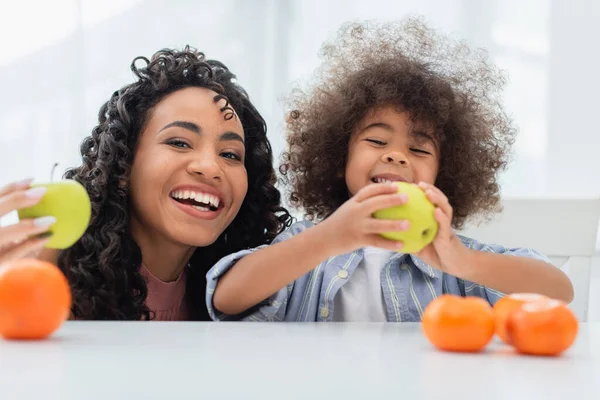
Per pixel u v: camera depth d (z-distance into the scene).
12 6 2.62
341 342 0.68
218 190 1.30
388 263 1.29
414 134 1.35
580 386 0.49
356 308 1.27
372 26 2.05
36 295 0.65
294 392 0.44
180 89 1.38
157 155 1.29
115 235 1.30
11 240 0.79
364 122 1.39
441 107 1.39
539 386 0.49
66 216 0.83
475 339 0.64
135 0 2.73
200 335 0.71
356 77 1.46
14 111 2.62
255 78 2.82
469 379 0.51
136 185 1.32
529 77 2.70
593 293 2.40
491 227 1.49
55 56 2.64
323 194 1.54
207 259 1.47
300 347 0.64
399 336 0.75
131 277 1.32
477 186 1.57
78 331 0.73
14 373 0.50
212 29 2.79
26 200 0.79
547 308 0.64
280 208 1.54
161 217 1.29
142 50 2.73
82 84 2.65
